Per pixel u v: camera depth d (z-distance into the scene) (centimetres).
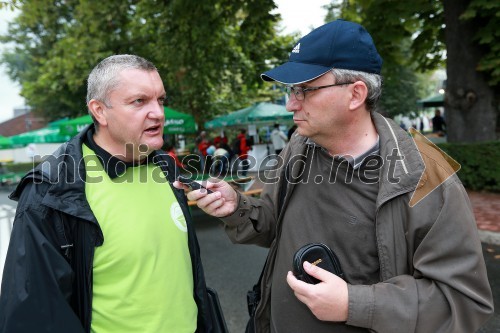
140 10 926
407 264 110
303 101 117
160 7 852
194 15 811
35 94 1730
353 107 114
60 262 107
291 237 132
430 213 104
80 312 116
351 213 118
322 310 101
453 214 101
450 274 99
